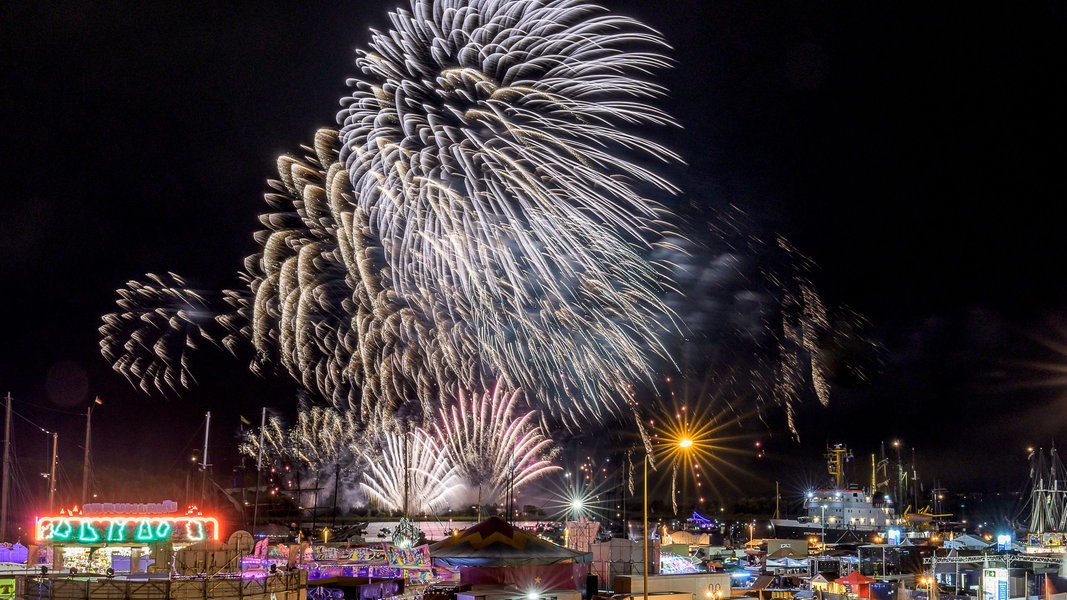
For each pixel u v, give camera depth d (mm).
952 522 139625
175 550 44188
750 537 112812
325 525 91375
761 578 62219
